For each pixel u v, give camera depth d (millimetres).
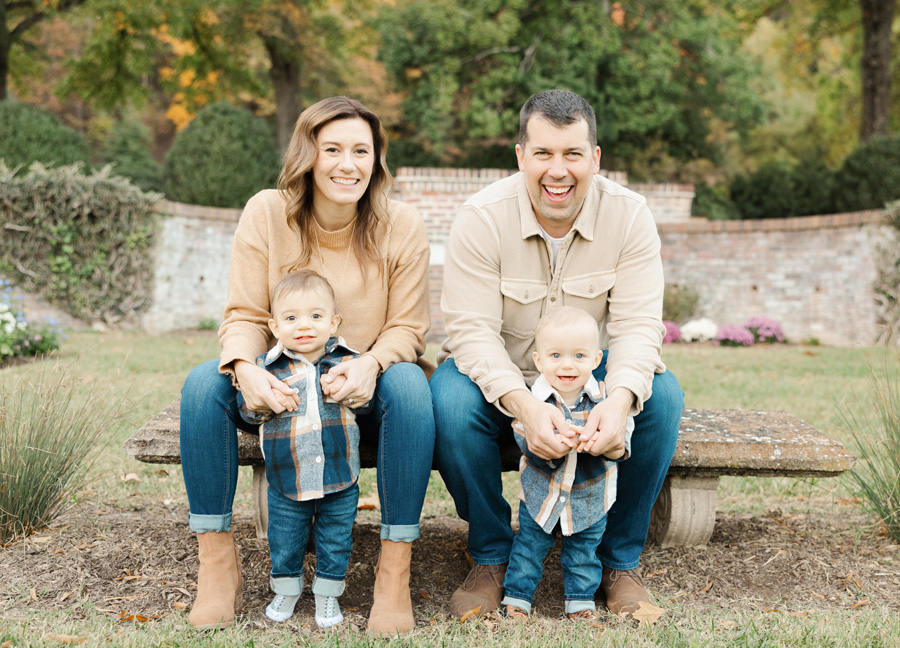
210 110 13797
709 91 17484
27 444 2891
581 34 15867
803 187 18328
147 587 2479
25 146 12727
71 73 19000
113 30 17219
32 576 2520
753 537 3068
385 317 2605
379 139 2506
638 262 2555
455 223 2623
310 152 2367
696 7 16719
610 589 2482
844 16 18047
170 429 2543
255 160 13742
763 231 12242
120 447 4188
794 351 9773
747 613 2383
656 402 2377
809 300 11852
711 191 19562
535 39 16547
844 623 2266
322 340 2340
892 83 19281
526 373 2674
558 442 2168
